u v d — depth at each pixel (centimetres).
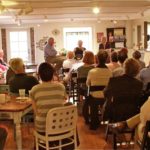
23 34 1279
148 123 259
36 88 315
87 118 504
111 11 879
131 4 707
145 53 997
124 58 528
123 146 403
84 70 550
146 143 265
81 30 1295
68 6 714
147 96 364
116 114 364
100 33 1288
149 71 460
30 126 469
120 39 1277
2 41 1265
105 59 479
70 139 319
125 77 367
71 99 666
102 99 479
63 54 1041
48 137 302
